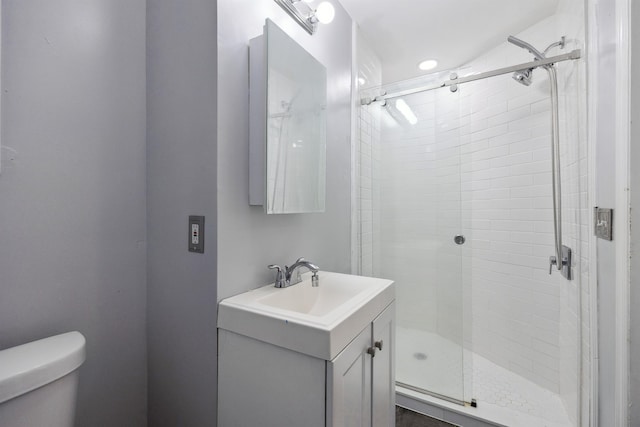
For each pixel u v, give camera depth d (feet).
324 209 4.66
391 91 6.58
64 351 2.48
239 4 3.33
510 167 6.15
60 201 3.00
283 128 3.63
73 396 2.53
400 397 5.33
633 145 2.77
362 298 3.22
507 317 6.23
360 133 6.44
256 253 3.60
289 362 2.58
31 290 2.81
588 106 3.82
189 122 3.29
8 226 2.66
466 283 6.31
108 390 3.41
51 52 2.91
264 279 3.73
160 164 3.60
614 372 3.05
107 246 3.38
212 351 3.11
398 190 6.86
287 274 3.77
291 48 3.78
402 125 6.74
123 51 3.53
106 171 3.37
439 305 6.29
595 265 3.57
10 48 2.64
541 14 5.48
